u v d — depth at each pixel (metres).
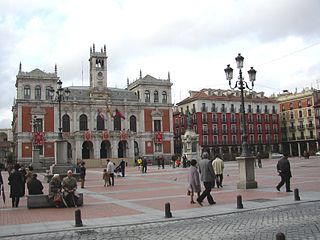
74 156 86.56
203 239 10.17
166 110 98.25
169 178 35.41
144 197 20.28
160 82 98.25
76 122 88.31
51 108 85.88
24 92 84.00
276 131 114.06
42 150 82.94
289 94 120.50
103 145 91.94
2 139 152.12
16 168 18.20
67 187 17.39
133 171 53.03
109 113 88.00
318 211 13.80
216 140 102.56
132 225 12.69
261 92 117.56
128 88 104.00
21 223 13.47
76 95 90.75
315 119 105.31
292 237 9.93
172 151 97.19
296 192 16.55
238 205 15.02
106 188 26.95
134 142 93.50
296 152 111.25
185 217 13.57
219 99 105.19
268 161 70.38
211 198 16.55
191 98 105.25
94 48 93.88
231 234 10.63
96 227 12.41
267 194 19.06
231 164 63.38
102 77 93.19
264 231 10.83
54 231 11.95
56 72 86.75
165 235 10.92
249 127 108.75
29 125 83.31
